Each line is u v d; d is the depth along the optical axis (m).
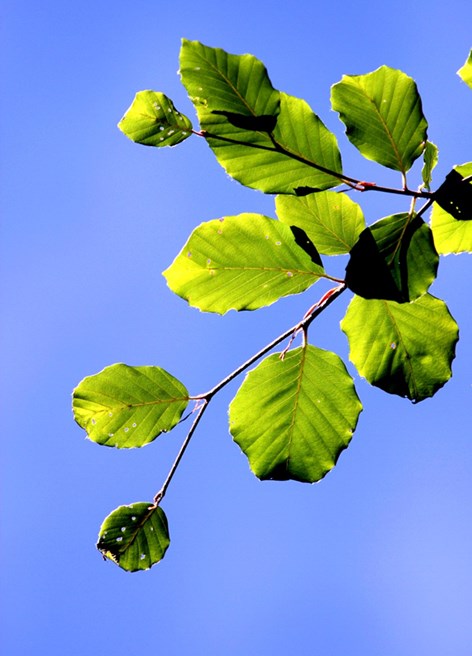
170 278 1.59
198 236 1.58
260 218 1.58
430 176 1.58
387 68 1.56
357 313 1.60
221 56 1.54
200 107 1.55
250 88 1.55
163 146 1.56
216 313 1.60
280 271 1.59
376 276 1.57
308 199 1.58
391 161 1.57
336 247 1.58
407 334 1.60
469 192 1.57
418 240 1.57
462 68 1.59
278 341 1.60
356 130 1.56
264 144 1.56
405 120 1.56
